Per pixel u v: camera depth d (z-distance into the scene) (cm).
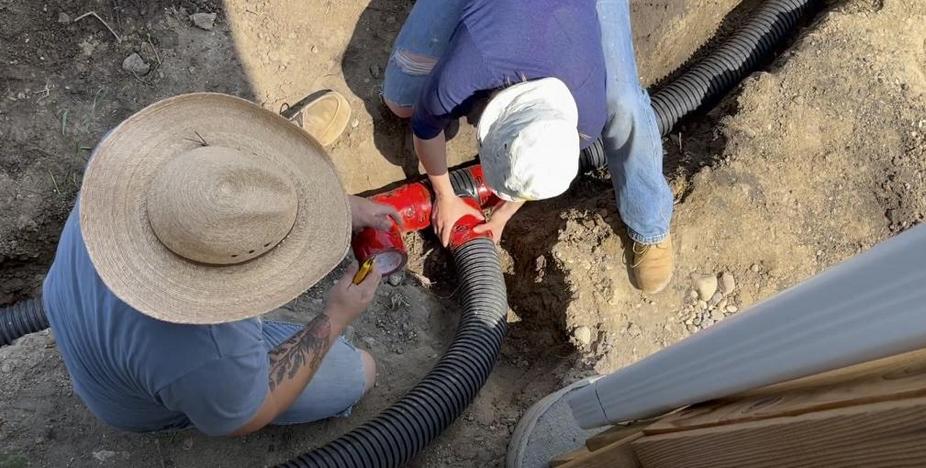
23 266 323
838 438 108
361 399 287
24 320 302
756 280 350
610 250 344
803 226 358
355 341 308
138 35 332
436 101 248
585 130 262
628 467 196
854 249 359
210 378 170
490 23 232
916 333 98
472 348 297
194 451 254
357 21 373
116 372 179
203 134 171
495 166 232
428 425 268
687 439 157
